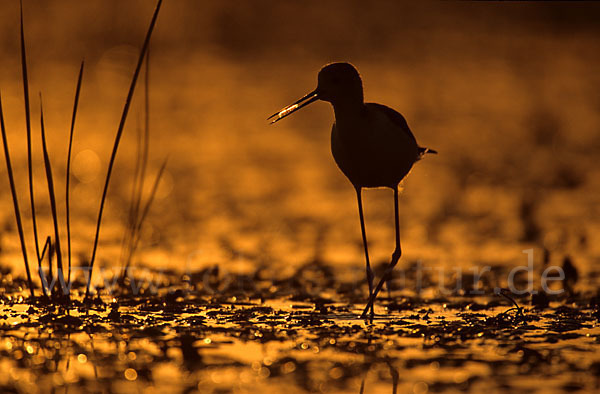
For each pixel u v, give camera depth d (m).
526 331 7.30
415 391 5.69
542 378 5.95
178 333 7.03
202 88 28.03
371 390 5.71
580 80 31.33
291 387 5.75
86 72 29.58
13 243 10.84
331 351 6.59
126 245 11.23
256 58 34.16
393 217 13.82
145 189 15.19
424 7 39.84
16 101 24.22
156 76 30.00
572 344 6.85
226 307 8.23
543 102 26.95
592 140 21.44
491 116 24.55
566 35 38.91
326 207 14.46
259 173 17.03
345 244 11.94
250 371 6.04
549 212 14.01
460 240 12.19
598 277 9.92
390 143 7.95
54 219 8.20
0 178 15.32
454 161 18.81
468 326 7.49
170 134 20.84
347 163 8.14
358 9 40.53
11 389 5.61
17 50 31.95
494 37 38.59
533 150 20.17
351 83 7.77
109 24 35.44
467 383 5.84
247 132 21.67
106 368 6.06
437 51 35.81
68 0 35.62
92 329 7.10
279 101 26.30
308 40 36.56
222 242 11.79
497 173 17.61
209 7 37.56
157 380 5.82
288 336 7.02
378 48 36.28
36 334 6.91
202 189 15.45
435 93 28.11
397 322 7.67
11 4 34.78
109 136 20.14
